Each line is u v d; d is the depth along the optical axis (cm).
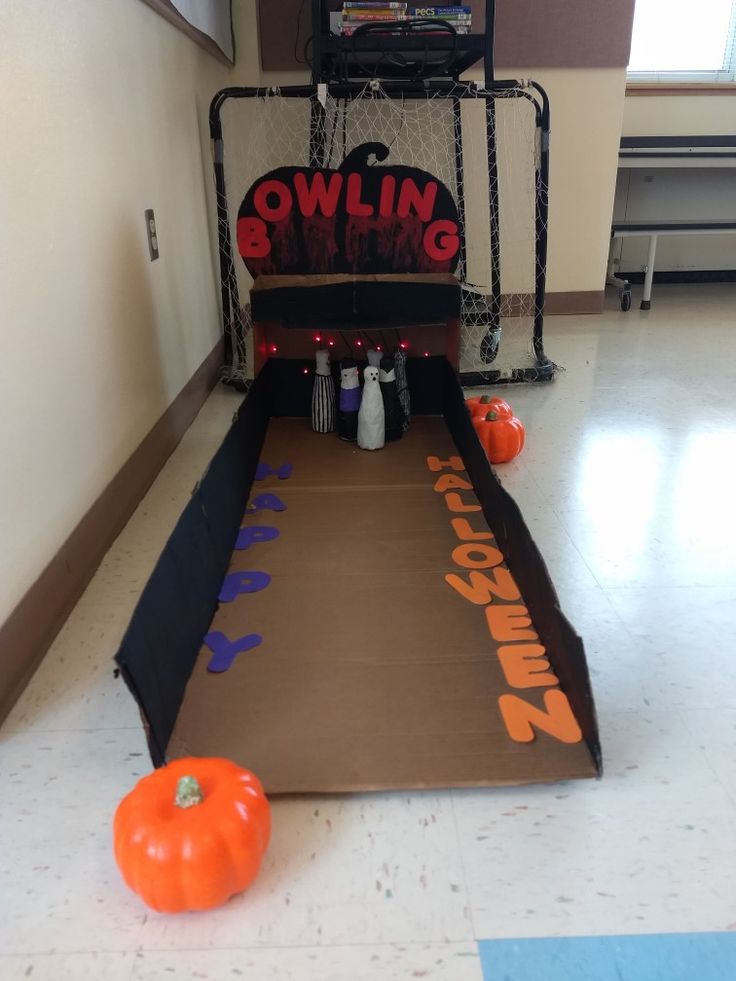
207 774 85
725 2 343
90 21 147
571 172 310
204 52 249
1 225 112
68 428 135
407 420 207
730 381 247
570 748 100
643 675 116
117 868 86
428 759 98
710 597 136
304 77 290
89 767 101
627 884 84
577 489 175
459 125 282
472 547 148
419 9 231
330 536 154
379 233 199
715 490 175
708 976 75
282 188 195
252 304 201
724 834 90
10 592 113
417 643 120
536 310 253
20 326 118
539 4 283
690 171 365
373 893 83
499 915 81
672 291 377
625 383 246
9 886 85
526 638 121
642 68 354
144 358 180
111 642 125
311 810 93
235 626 125
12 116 116
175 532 115
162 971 76
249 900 82
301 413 218
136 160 176
